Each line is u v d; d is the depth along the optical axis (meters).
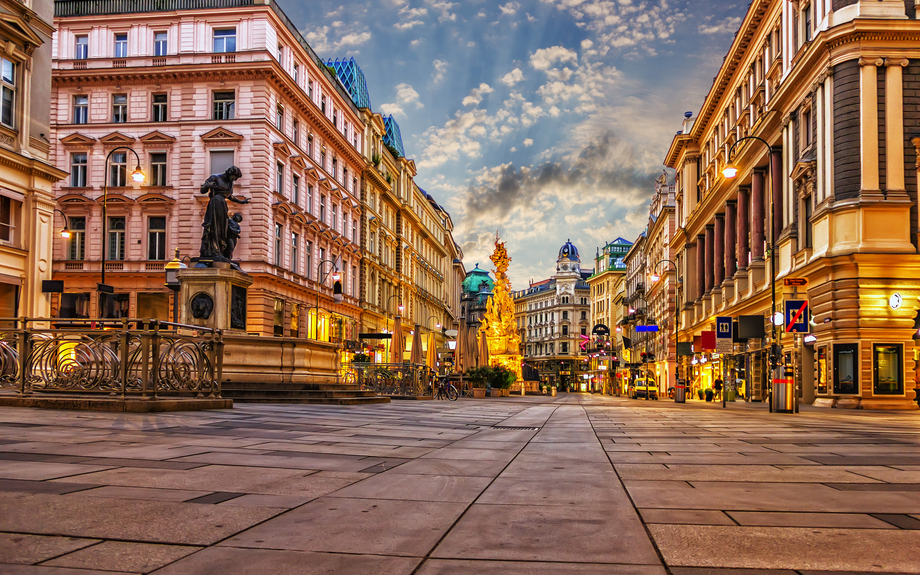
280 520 4.68
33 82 28.30
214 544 4.05
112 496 5.23
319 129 52.72
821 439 11.27
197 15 43.44
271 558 3.79
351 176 61.12
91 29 44.22
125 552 3.82
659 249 87.81
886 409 26.83
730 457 8.57
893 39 28.41
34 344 13.77
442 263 112.00
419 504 5.33
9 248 26.72
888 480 6.66
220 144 42.84
